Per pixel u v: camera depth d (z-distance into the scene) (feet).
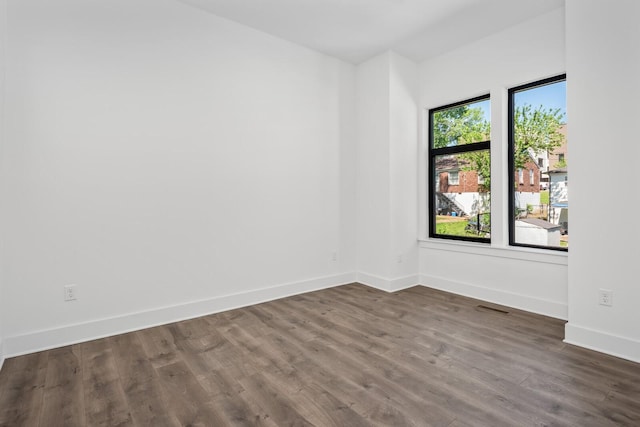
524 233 11.53
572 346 8.21
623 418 5.50
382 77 13.33
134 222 9.32
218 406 5.92
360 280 14.47
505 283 11.44
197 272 10.42
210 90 10.58
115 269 9.05
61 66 8.25
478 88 12.18
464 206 13.26
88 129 8.62
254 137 11.57
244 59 11.29
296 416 5.64
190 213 10.25
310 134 13.06
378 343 8.46
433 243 13.56
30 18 7.88
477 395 6.19
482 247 11.97
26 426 5.42
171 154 9.88
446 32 11.71
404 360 7.55
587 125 8.07
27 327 7.95
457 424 5.40
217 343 8.48
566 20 8.34
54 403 6.01
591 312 8.09
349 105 14.29
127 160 9.18
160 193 9.71
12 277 7.77
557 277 10.21
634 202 7.47
